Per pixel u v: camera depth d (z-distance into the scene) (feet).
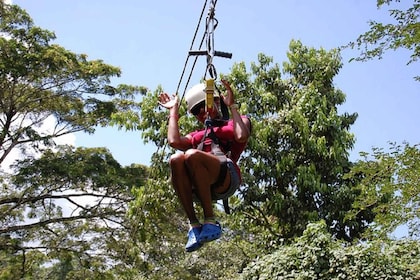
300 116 47.78
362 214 46.47
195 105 12.21
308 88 50.37
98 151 63.98
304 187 46.50
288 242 47.24
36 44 60.29
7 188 64.08
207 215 10.49
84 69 62.54
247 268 37.50
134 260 60.44
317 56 53.11
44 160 59.67
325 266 33.40
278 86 52.65
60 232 62.69
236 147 11.60
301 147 49.06
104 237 61.11
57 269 75.25
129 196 61.67
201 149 11.37
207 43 13.07
